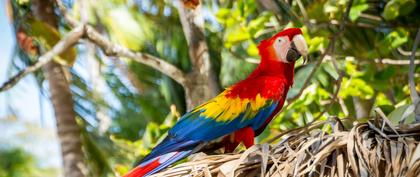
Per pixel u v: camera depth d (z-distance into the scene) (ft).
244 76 34.60
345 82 26.96
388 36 27.30
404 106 18.42
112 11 32.37
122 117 39.19
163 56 34.99
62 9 30.14
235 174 15.85
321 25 27.91
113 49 29.04
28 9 32.42
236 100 20.01
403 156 15.23
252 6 28.60
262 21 28.04
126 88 38.75
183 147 19.03
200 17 29.32
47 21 32.35
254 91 20.26
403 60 27.58
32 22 29.96
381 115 15.96
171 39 34.91
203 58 29.22
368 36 29.96
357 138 15.43
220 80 34.68
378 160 15.21
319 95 26.94
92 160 35.81
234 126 19.83
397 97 27.89
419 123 15.92
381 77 26.86
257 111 20.10
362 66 30.86
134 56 29.01
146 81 37.76
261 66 21.27
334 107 28.37
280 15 29.37
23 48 32.09
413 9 28.99
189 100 29.22
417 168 14.84
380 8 30.45
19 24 31.86
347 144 15.25
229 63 34.65
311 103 28.43
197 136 19.29
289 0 29.99
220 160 16.10
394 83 28.55
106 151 35.78
